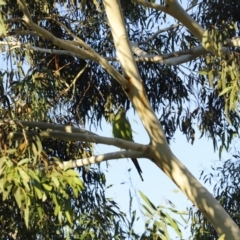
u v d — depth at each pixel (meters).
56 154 11.61
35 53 11.63
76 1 12.50
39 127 8.91
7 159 6.91
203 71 10.12
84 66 12.09
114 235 9.19
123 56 8.98
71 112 11.99
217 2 11.80
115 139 8.55
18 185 6.80
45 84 10.80
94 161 8.52
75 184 7.40
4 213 10.05
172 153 8.62
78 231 9.54
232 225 8.14
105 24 12.78
